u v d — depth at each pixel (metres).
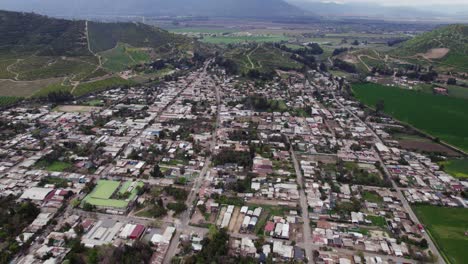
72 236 115.06
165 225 123.00
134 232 116.88
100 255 105.44
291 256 109.38
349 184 154.00
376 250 113.88
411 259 110.75
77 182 149.75
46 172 156.88
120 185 147.25
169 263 106.31
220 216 128.75
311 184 152.75
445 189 152.12
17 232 116.44
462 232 123.56
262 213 132.00
